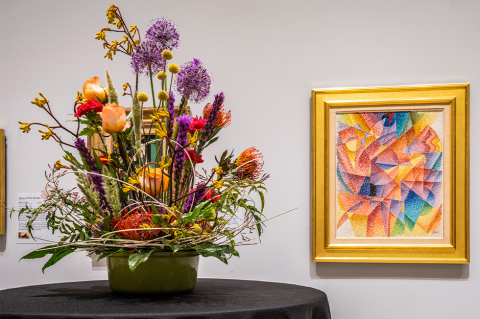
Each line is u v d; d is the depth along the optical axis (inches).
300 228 68.6
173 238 37.4
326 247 67.3
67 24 75.8
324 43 70.7
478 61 67.9
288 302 36.2
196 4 73.2
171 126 39.8
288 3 71.7
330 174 68.7
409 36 69.4
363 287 67.0
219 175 38.9
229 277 68.7
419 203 66.9
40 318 30.6
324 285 67.6
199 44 72.7
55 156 73.8
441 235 66.4
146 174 37.5
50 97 75.0
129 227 36.1
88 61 75.0
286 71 71.0
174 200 37.9
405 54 69.3
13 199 73.3
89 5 75.6
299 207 68.9
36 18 76.4
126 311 31.5
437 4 69.1
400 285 66.5
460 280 65.7
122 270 38.5
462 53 68.3
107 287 46.1
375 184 67.8
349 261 66.6
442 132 67.2
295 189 69.2
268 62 71.4
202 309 32.4
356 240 67.5
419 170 67.2
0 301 36.3
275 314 33.7
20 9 76.8
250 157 40.3
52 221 39.7
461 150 66.5
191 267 40.6
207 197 40.9
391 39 69.7
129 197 40.1
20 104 75.2
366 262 67.0
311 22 71.2
